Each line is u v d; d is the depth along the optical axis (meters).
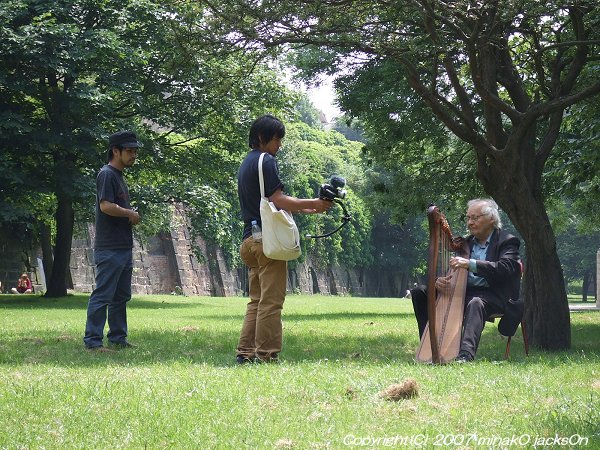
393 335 15.00
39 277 51.59
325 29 12.87
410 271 99.25
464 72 20.05
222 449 4.56
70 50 31.97
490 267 9.61
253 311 9.52
